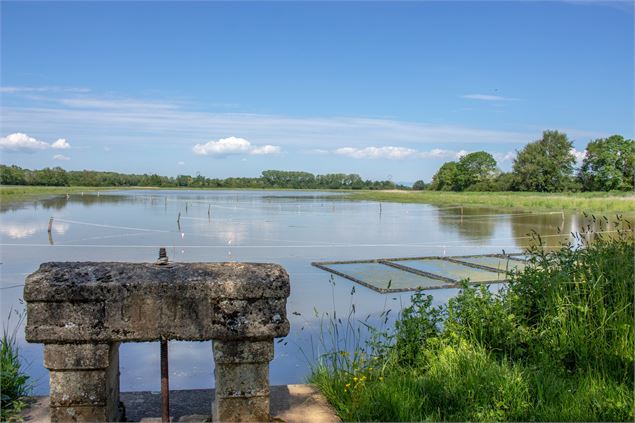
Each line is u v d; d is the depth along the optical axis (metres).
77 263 3.64
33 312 3.40
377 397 4.27
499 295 6.19
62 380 3.46
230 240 22.44
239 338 3.54
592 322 5.27
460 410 4.15
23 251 18.50
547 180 83.56
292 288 12.31
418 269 15.17
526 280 6.12
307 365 6.68
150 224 30.02
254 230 27.39
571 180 82.44
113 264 3.63
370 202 65.06
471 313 5.71
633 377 4.50
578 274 5.83
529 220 34.62
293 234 25.67
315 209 48.31
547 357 4.95
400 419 3.99
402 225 31.42
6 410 4.08
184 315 3.47
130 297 3.43
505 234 26.25
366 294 11.65
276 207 50.97
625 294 5.36
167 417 3.62
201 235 24.52
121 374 6.56
